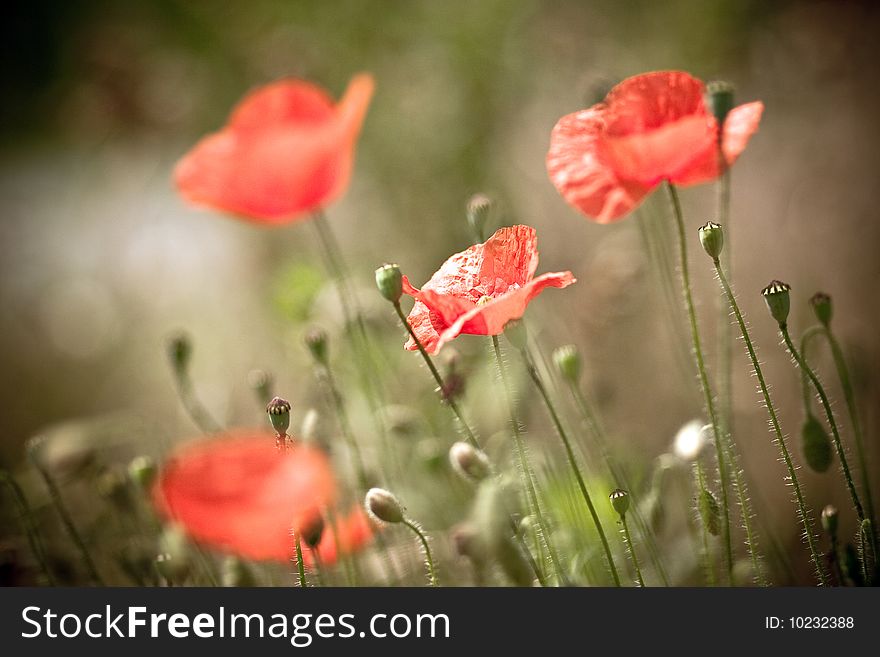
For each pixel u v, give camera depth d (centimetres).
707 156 148
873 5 218
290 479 137
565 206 240
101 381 308
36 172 385
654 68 238
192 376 270
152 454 172
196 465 137
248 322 273
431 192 248
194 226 336
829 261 210
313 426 148
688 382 161
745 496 149
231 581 151
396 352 177
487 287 149
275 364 257
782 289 144
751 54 233
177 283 319
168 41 293
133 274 328
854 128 217
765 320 208
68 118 340
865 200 210
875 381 176
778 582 156
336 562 152
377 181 257
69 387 312
